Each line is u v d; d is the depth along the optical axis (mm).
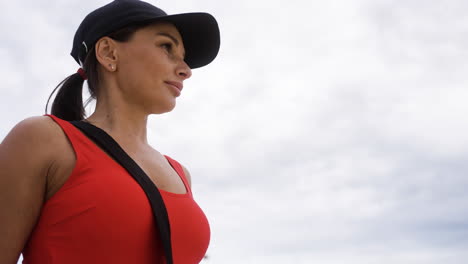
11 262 1409
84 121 1729
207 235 1764
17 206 1415
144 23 1853
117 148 1592
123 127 1776
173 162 2057
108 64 1816
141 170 1584
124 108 1803
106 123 1768
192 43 2143
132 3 1875
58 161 1479
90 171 1480
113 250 1419
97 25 1854
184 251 1622
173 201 1632
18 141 1466
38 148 1461
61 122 1558
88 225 1407
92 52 1880
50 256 1405
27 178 1434
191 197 1804
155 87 1800
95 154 1529
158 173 1746
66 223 1419
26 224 1436
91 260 1398
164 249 1485
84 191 1437
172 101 1854
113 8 1857
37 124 1505
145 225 1488
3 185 1415
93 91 1874
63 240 1413
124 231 1436
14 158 1440
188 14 1936
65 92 1949
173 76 1861
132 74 1794
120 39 1833
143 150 1801
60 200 1439
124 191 1476
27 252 1500
